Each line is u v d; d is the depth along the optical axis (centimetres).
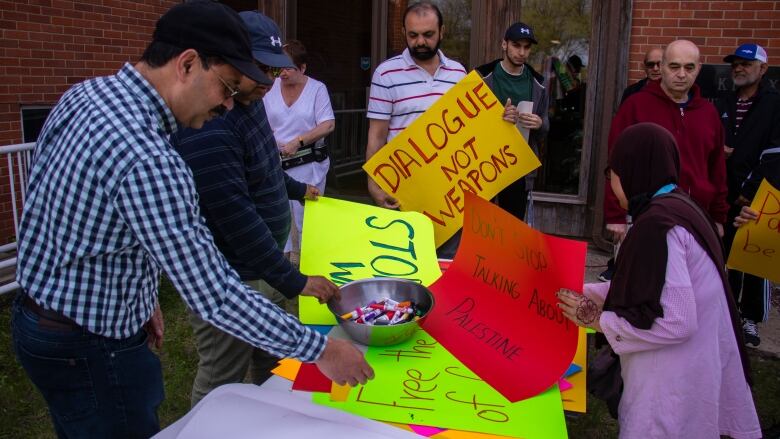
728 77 503
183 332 393
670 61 322
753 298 386
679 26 512
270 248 192
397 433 136
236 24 140
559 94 570
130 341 157
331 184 723
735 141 389
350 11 695
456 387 169
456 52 604
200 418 134
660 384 182
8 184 510
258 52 197
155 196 129
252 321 137
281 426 132
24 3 500
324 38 716
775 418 310
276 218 221
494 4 568
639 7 518
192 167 183
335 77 725
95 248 138
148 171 129
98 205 132
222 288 134
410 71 322
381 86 324
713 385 182
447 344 181
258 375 266
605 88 536
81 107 138
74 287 142
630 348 180
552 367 177
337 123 730
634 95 344
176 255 130
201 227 136
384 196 312
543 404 164
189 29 136
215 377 234
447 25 601
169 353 368
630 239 179
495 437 151
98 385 153
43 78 521
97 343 150
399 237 244
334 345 146
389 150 289
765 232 309
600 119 555
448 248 321
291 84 433
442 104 286
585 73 558
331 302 201
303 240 237
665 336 174
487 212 206
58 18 527
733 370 192
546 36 564
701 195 324
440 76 325
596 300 212
